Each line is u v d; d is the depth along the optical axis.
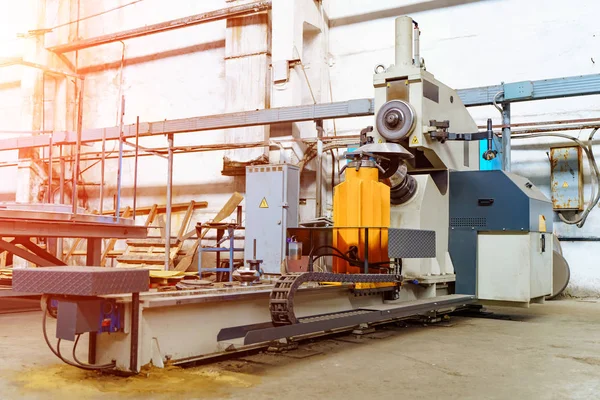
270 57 8.24
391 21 8.04
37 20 10.55
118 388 2.28
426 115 4.34
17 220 4.19
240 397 2.18
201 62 9.42
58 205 4.81
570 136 6.52
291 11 7.79
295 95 7.79
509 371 2.71
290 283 2.81
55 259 5.03
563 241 6.80
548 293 4.96
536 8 7.07
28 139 9.57
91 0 10.52
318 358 2.99
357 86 8.25
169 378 2.41
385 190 3.79
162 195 9.62
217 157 9.11
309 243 4.01
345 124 8.23
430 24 7.73
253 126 8.05
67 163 10.36
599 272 6.59
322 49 8.33
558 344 3.48
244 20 8.36
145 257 7.85
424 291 4.43
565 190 6.60
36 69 10.31
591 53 6.75
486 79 7.34
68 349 3.15
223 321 2.89
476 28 7.43
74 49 10.26
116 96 10.31
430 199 4.47
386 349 3.27
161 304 2.48
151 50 9.98
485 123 7.22
